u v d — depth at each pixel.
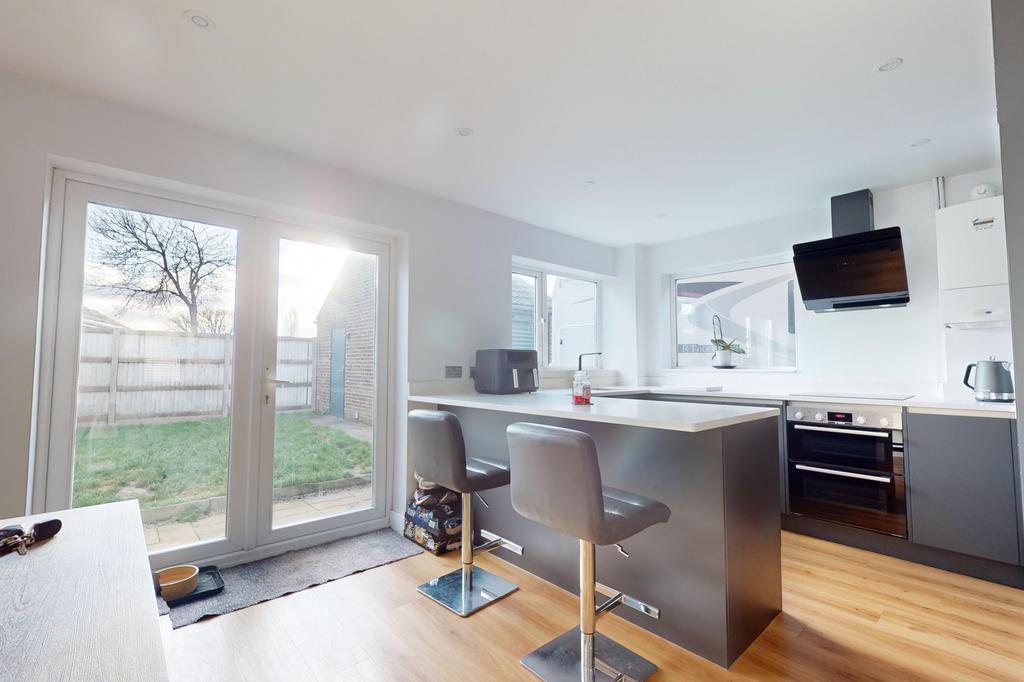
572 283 4.70
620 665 1.72
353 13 1.62
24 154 1.97
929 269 3.06
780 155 2.71
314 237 2.94
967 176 2.93
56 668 0.60
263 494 2.69
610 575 2.10
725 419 1.70
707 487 1.78
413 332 3.18
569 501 1.49
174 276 2.47
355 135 2.49
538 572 2.44
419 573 2.48
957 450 2.48
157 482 2.39
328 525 2.91
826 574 2.47
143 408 2.36
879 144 2.57
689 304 4.55
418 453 2.22
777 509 2.09
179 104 2.19
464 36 1.74
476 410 2.94
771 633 1.93
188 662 1.75
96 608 0.76
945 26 1.67
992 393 2.63
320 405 2.94
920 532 2.58
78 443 2.20
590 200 3.44
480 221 3.61
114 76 1.98
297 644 1.86
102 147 2.14
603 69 1.93
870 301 3.17
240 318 2.66
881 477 2.72
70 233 2.18
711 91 2.09
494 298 3.68
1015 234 0.72
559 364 4.54
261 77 1.99
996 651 1.80
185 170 2.34
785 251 3.75
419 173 2.96
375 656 1.79
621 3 1.57
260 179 2.57
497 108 2.23
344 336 3.06
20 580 0.86
